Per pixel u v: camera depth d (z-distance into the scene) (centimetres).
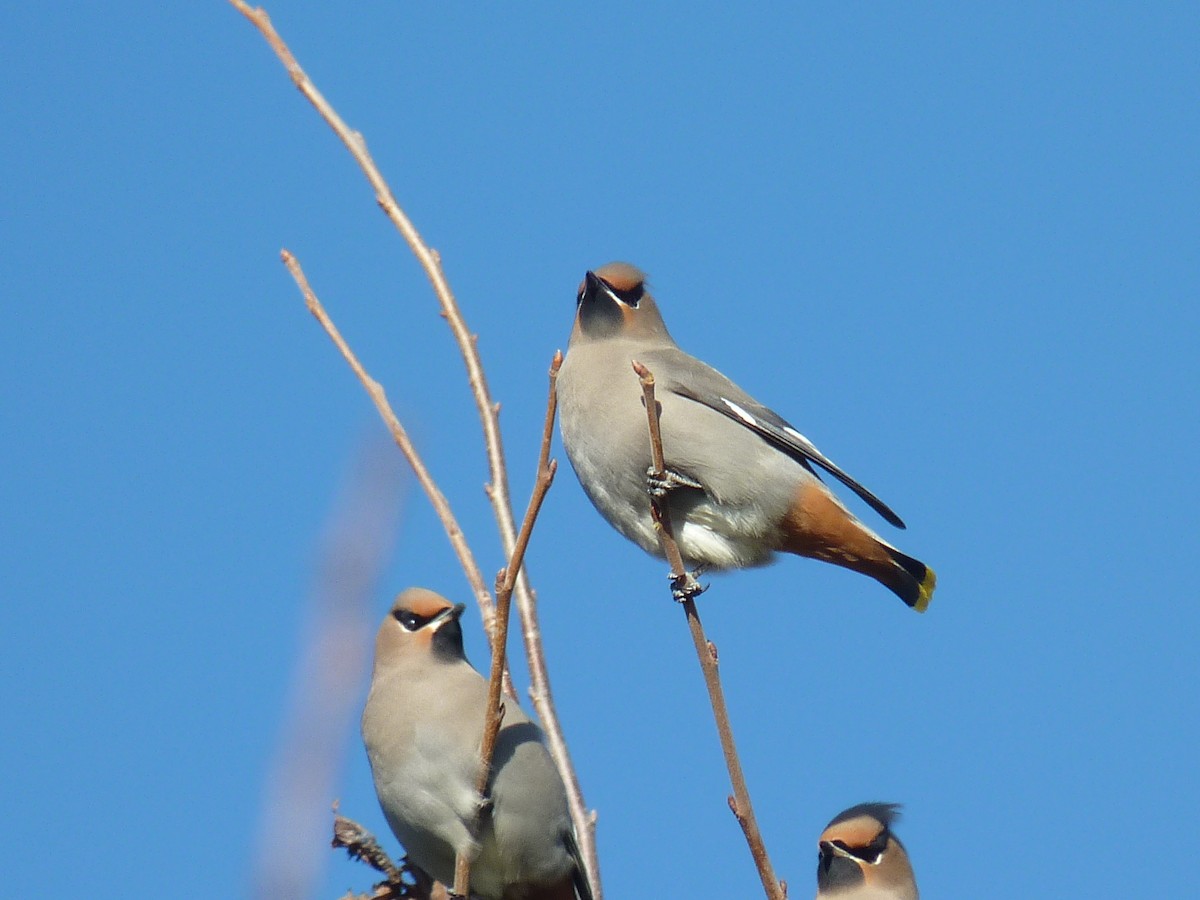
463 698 1087
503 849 1072
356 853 1019
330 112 1094
